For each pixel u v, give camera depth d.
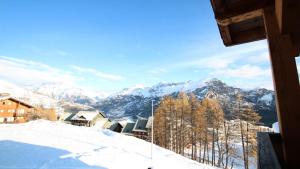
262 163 1.65
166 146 48.66
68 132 26.42
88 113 67.31
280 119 1.72
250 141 34.25
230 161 42.62
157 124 51.56
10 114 47.03
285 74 1.81
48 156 14.59
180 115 49.62
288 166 1.61
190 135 48.53
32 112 63.38
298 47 2.10
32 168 11.98
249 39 3.17
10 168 11.53
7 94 47.25
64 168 12.67
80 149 18.06
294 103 1.71
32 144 17.48
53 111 76.56
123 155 18.47
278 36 1.94
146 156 20.09
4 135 20.33
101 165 14.45
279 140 1.98
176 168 18.28
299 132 1.63
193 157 44.72
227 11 2.35
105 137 26.91
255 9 2.16
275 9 2.02
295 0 1.55
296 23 1.73
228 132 41.34
